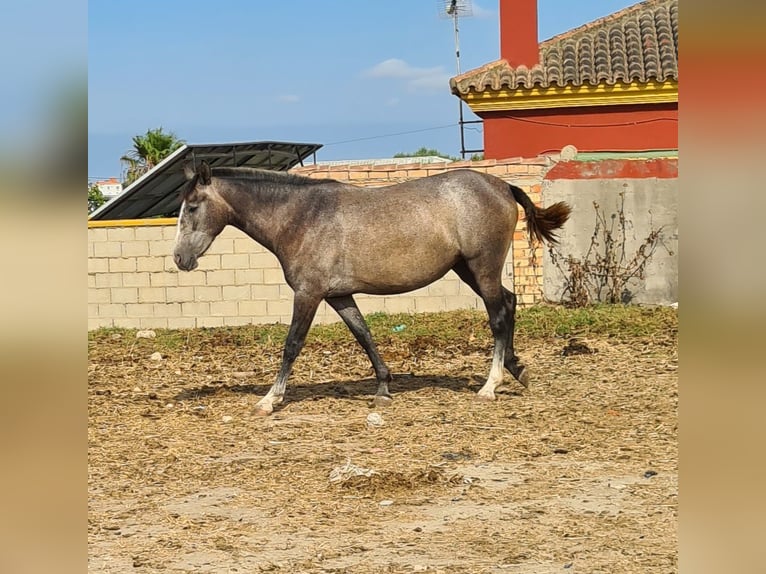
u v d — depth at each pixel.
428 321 14.21
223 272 15.27
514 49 18.14
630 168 14.73
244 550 5.02
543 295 14.96
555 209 8.83
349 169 14.91
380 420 8.05
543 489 6.00
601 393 9.13
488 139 18.16
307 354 12.34
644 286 14.76
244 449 7.41
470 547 4.92
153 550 5.05
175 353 12.88
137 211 20.12
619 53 18.20
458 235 8.52
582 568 4.52
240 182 8.51
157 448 7.53
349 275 8.49
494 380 8.92
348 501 5.91
